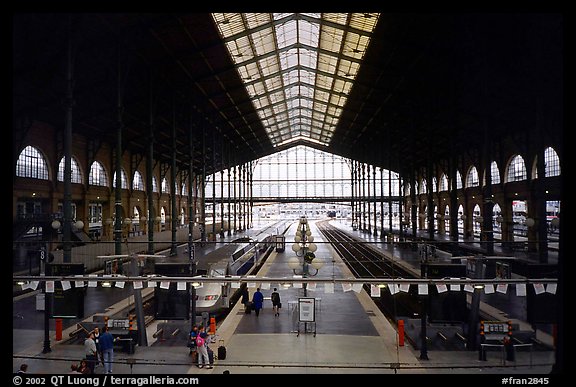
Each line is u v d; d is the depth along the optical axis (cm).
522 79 2341
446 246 3678
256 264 3294
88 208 3772
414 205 4147
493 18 1956
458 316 1416
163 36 2597
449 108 3325
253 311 1912
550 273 1761
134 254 1500
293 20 2978
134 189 4734
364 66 3384
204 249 3959
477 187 4481
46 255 1898
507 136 3741
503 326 1388
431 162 3534
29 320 1744
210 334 1444
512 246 3456
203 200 4578
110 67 2575
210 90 3953
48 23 2003
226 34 2848
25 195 2948
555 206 3519
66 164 1994
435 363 1279
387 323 1709
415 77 3225
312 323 1648
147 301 2094
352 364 1261
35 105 2722
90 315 1762
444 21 2269
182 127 4481
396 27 2558
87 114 3155
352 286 1138
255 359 1301
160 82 3183
